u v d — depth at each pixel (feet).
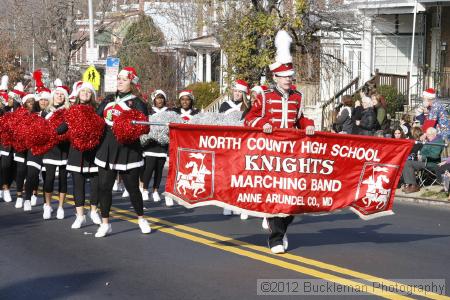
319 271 28.71
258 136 31.37
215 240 35.09
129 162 35.96
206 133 31.58
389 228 39.73
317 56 87.71
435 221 42.83
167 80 127.34
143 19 126.41
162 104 51.26
